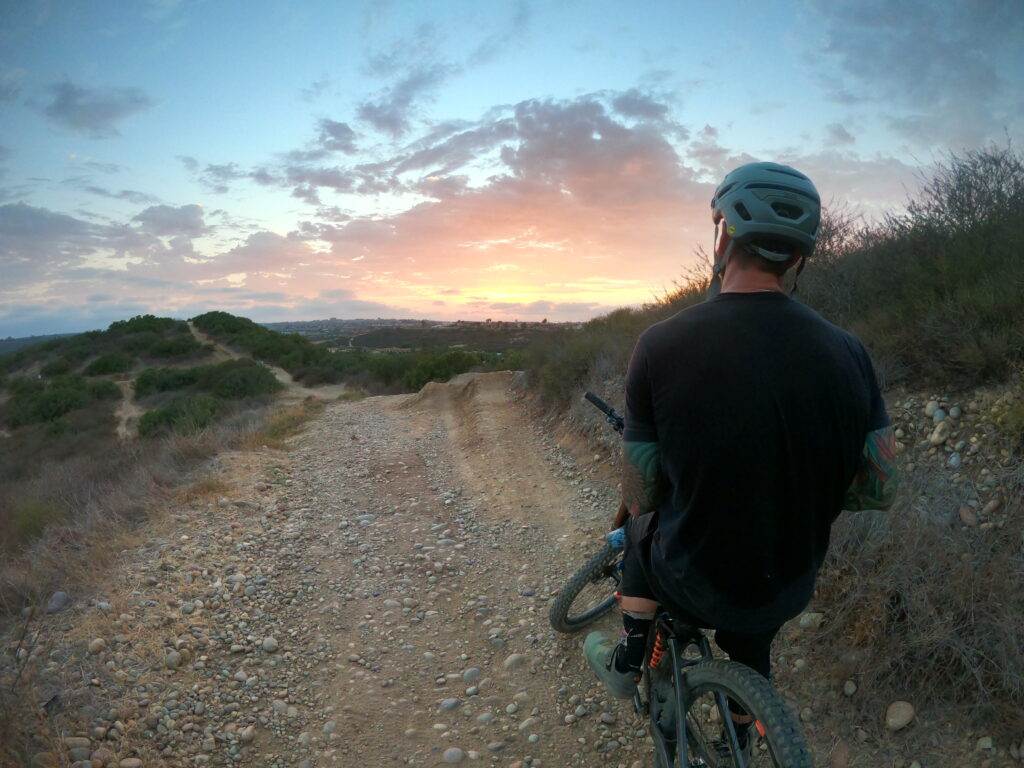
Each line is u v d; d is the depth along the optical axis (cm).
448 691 353
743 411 149
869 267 568
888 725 267
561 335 1184
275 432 1091
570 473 706
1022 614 265
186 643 381
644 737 302
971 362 401
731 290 166
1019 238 465
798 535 160
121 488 647
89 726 301
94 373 3928
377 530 591
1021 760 237
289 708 340
